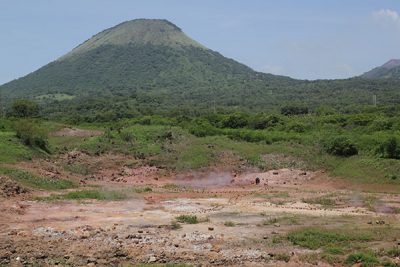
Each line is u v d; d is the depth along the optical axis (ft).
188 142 157.79
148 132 166.61
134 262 53.93
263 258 55.21
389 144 128.88
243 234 65.82
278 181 125.49
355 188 115.55
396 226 70.23
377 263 52.70
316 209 86.02
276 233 66.08
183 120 211.41
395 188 112.47
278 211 82.99
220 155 144.97
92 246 59.06
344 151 137.28
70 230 66.90
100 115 264.93
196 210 83.35
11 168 107.86
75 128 192.24
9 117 215.10
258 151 147.23
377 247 58.85
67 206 84.89
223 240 62.39
